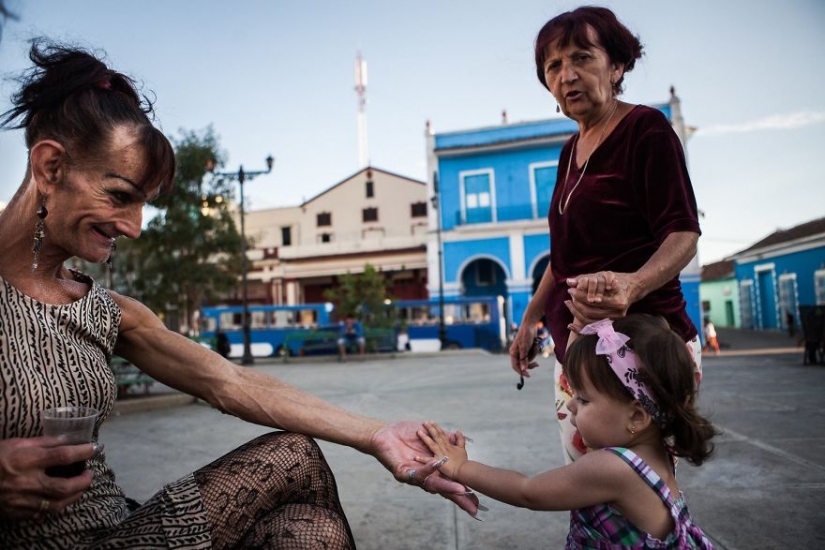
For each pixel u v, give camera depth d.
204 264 18.83
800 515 2.69
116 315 1.35
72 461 0.98
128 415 6.90
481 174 25.22
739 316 37.41
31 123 1.14
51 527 1.10
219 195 18.91
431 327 22.67
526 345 2.29
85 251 1.19
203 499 1.24
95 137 1.11
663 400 1.38
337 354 21.05
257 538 1.20
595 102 1.77
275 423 1.55
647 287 1.47
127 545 1.11
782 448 3.95
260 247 37.34
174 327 21.22
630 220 1.72
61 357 1.16
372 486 3.50
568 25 1.75
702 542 1.42
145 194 1.18
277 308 23.22
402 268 31.44
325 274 32.91
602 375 1.42
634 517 1.36
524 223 24.34
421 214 36.16
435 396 7.78
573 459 1.88
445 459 1.51
